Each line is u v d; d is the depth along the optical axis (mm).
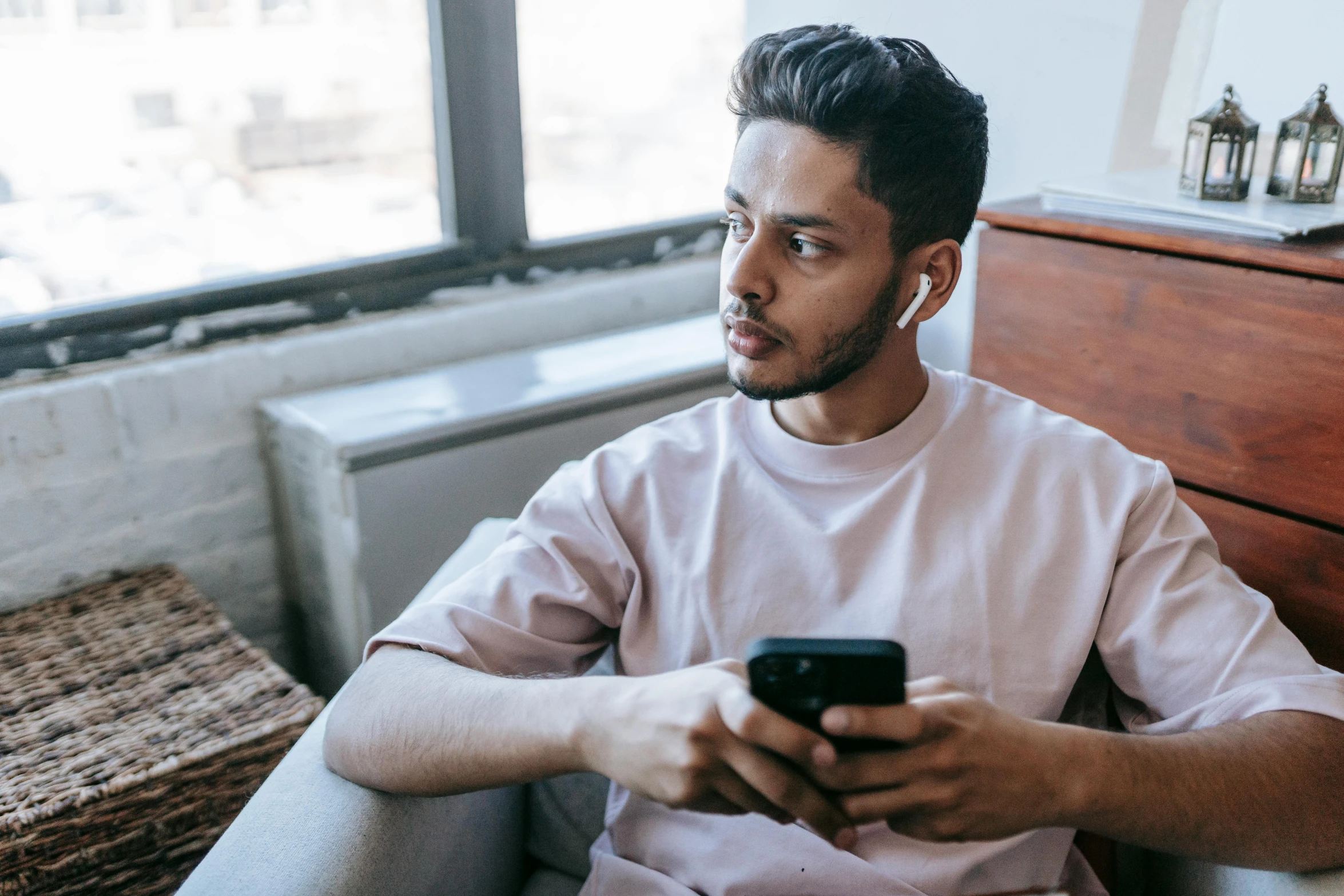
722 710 616
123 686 1307
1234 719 751
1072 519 842
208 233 1664
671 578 872
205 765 1172
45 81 1472
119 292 1605
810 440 885
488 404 1600
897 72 748
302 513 1621
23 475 1500
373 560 1498
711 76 2203
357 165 1789
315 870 742
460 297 1907
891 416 872
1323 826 714
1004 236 1275
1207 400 1114
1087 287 1198
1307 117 1134
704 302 2191
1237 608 792
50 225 1523
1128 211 1193
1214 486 1130
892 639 826
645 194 2197
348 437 1463
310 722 1240
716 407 945
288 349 1695
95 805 1108
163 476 1617
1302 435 1044
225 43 1604
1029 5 1595
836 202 745
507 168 1904
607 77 2061
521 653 861
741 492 877
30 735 1201
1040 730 685
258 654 1380
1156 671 799
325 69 1710
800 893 813
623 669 892
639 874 867
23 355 1507
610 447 941
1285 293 1026
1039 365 1271
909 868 810
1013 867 823
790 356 789
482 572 892
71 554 1562
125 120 1548
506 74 1852
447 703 764
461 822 885
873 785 630
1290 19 1306
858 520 850
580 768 703
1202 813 692
